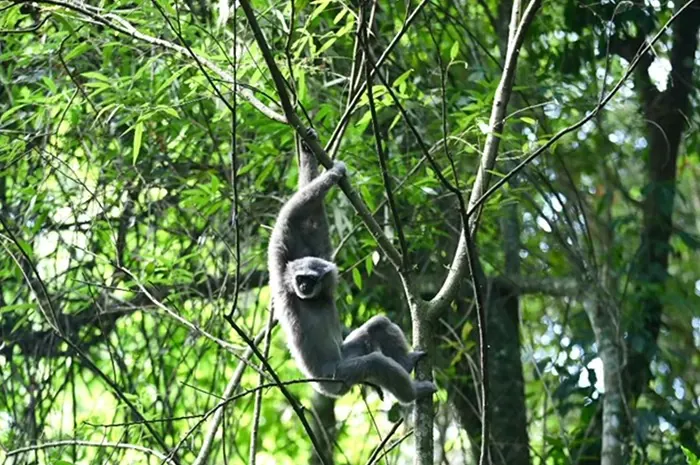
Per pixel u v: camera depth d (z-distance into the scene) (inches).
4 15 414.6
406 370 409.1
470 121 455.5
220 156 517.0
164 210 553.6
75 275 525.3
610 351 566.3
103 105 493.7
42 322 536.7
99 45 478.3
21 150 482.6
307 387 718.5
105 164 506.0
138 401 446.0
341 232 509.0
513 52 369.7
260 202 572.4
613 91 325.7
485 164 368.8
